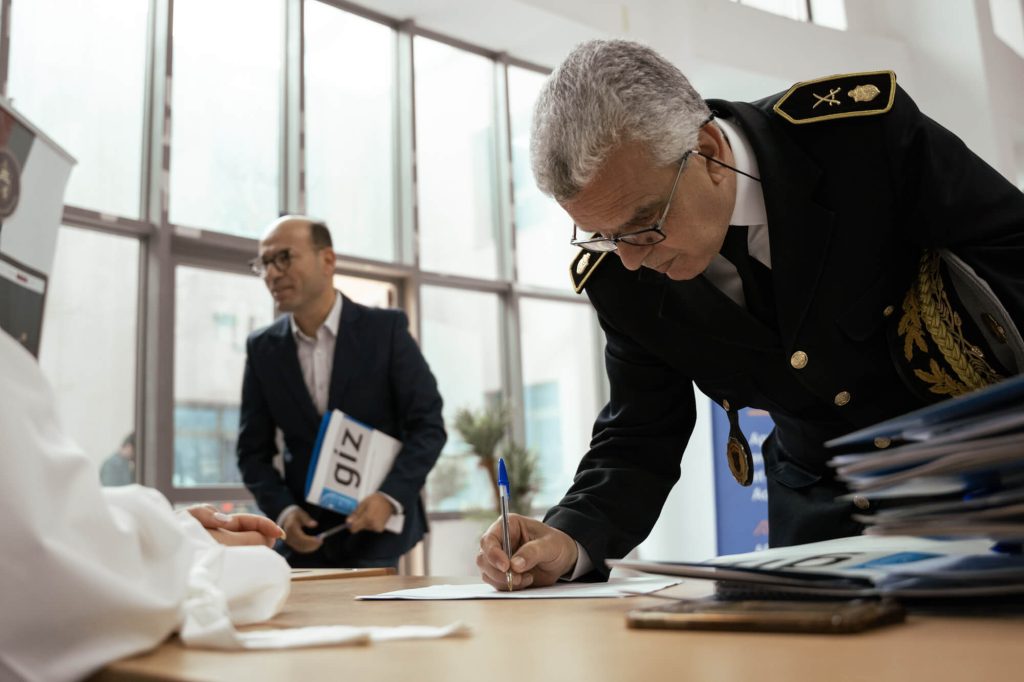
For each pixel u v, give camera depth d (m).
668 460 1.26
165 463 4.53
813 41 6.75
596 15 6.16
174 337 4.68
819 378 1.16
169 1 4.87
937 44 7.11
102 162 4.62
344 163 5.68
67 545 0.50
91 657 0.48
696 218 1.05
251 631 0.65
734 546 6.31
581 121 0.99
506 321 6.40
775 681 0.36
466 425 5.61
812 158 1.13
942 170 1.09
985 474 0.52
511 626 0.62
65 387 4.38
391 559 2.54
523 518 1.07
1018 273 0.99
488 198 6.41
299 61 5.44
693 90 1.08
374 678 0.41
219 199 5.02
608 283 1.26
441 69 6.25
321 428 2.51
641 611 0.58
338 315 2.77
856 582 0.58
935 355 1.07
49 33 4.54
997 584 0.52
